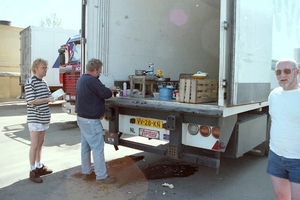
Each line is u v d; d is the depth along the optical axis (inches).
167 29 234.5
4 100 631.8
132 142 166.2
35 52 487.8
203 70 280.5
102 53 186.5
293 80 96.6
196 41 268.8
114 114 171.6
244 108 148.3
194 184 159.8
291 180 97.3
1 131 296.2
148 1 215.5
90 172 163.5
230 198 142.3
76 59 312.2
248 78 140.5
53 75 500.7
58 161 195.0
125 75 201.9
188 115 142.9
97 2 182.4
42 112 156.9
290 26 196.7
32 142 156.6
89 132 151.3
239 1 128.5
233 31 127.3
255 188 155.3
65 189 149.1
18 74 676.1
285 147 97.2
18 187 151.2
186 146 147.9
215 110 131.6
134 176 170.1
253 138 167.6
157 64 227.5
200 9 269.1
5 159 199.9
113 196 141.4
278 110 99.4
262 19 152.0
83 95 149.3
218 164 136.0
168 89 164.2
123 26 198.2
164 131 155.6
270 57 165.3
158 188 153.0
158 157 207.6
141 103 160.2
